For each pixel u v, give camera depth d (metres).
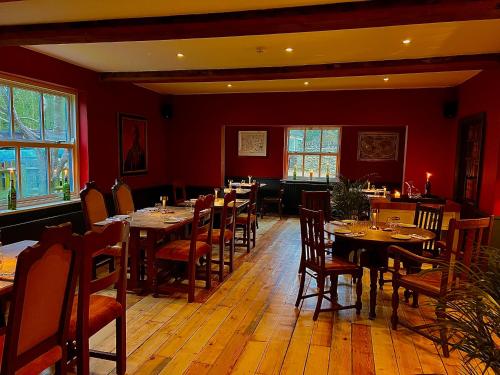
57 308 1.76
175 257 3.58
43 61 4.34
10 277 1.96
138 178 6.49
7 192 4.08
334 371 2.47
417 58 4.36
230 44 3.90
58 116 4.81
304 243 3.46
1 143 4.00
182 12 2.97
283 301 3.61
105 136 5.54
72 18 3.16
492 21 3.11
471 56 4.16
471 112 5.25
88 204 3.97
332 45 3.87
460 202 5.53
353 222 3.92
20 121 4.25
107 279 2.12
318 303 3.20
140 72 5.24
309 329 3.05
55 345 1.79
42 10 2.97
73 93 5.00
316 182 8.69
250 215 5.30
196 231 3.50
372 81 5.71
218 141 7.25
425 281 2.90
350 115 6.53
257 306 3.48
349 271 3.25
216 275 4.31
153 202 6.91
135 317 3.21
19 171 4.23
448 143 6.15
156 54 4.32
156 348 2.71
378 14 2.66
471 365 2.34
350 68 4.62
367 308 3.48
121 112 5.92
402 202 5.29
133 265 3.75
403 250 2.93
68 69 4.74
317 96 6.66
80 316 1.94
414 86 6.09
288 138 9.16
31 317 1.60
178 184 6.37
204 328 3.03
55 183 4.76
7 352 1.51
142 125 6.57
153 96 6.93
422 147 6.27
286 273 4.43
